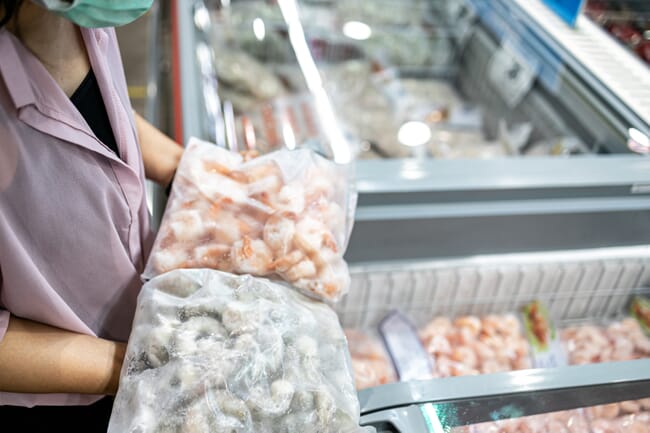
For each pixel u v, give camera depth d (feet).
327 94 6.97
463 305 5.02
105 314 3.22
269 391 2.58
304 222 3.19
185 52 6.21
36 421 3.67
